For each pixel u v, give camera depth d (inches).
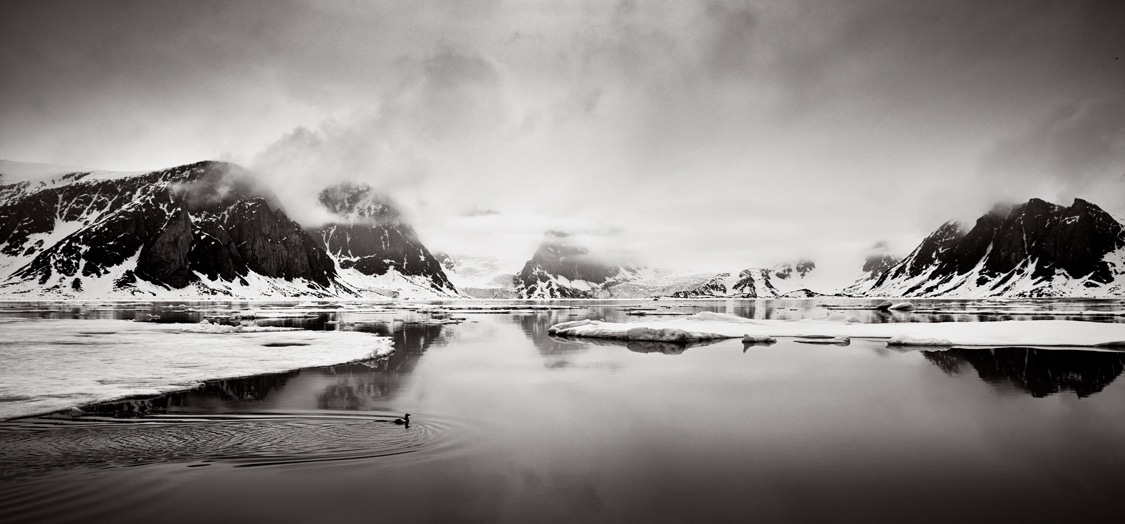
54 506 579.5
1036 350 1955.0
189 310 5108.3
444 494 626.8
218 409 1013.8
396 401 1101.7
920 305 7568.9
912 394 1201.4
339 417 962.7
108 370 1434.5
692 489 651.5
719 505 605.0
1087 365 1599.4
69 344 2009.1
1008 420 967.6
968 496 631.2
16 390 1159.6
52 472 677.9
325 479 667.4
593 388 1262.3
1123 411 1033.5
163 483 644.1
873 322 3656.5
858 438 860.0
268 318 4035.4
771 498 625.0
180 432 855.7
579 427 916.0
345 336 2397.9
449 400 1116.5
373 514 571.8
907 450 801.6
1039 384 1310.3
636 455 775.1
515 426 918.4
